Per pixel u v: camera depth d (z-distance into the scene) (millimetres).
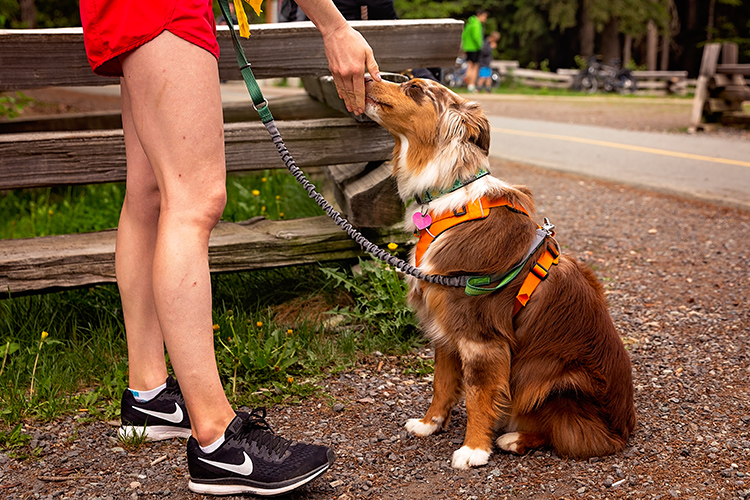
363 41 2479
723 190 7270
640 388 3129
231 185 5992
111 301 3748
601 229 6000
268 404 2939
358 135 3611
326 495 2271
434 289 2518
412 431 2730
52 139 3275
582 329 2508
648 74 24688
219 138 2104
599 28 26281
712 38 32875
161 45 1972
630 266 5000
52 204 6016
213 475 2195
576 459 2512
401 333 3561
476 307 2457
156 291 2062
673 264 5047
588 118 14828
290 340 3295
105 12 1988
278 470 2172
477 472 2438
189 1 2008
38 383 2967
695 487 2312
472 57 23328
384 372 3289
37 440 2596
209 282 2107
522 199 2633
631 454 2535
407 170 2684
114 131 3395
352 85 2551
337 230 3711
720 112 12578
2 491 2279
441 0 30438
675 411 2896
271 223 3902
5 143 3217
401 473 2428
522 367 2523
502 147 10305
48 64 3139
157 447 2590
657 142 10867
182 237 2055
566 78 25031
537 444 2584
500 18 31203
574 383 2463
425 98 2590
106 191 6156
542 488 2326
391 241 3773
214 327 3221
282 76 3455
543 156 9500
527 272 2477
